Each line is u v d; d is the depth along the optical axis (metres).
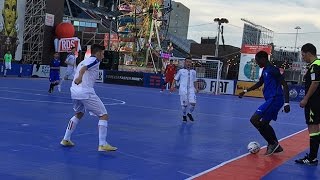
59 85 20.98
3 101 14.65
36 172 5.72
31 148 7.23
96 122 10.88
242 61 42.97
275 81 7.77
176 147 8.32
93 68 7.24
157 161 6.88
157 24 55.41
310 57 7.18
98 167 6.21
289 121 15.47
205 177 6.00
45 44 38.84
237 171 6.51
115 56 40.62
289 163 7.42
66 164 6.27
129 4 55.81
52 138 8.30
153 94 25.56
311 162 7.36
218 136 10.26
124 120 12.09
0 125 9.48
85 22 63.59
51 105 14.57
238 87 33.28
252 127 12.56
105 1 89.19
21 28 38.09
